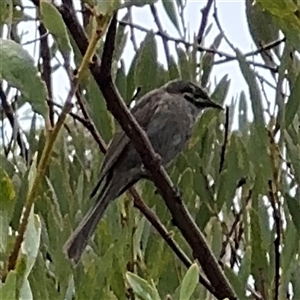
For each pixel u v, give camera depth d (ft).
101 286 7.08
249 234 8.79
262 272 8.42
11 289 4.14
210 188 9.74
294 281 8.21
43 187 9.59
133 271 8.57
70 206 9.19
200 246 8.63
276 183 8.37
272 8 4.69
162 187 8.77
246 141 9.48
